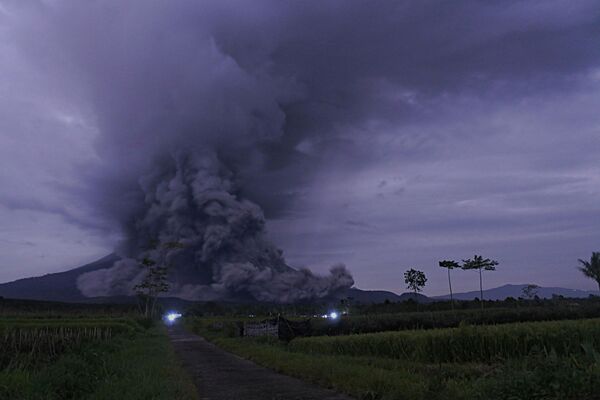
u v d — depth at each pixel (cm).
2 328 3325
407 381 1232
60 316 7781
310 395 1291
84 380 1358
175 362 2241
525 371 1072
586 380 974
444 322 3984
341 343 2267
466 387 1117
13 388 1282
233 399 1286
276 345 3162
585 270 7694
